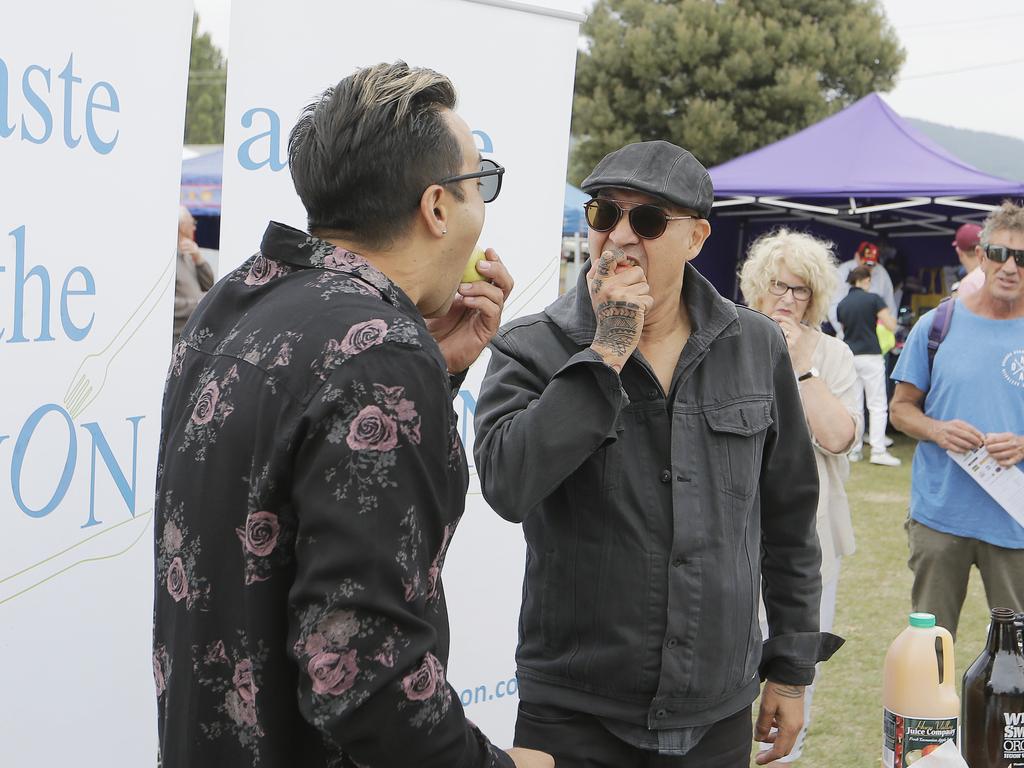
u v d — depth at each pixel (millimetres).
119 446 1990
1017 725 1585
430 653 1110
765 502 1968
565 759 1746
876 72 24203
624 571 1714
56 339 1875
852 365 3154
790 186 9680
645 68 22594
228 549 1130
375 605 1047
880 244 11516
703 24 22328
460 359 1587
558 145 2646
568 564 1752
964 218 10789
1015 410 3373
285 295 1194
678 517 1707
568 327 1777
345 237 1248
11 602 1852
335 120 1209
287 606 1105
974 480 3426
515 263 2617
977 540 3445
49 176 1834
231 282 1290
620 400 1608
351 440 1070
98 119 1896
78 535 1941
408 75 1250
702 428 1760
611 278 1673
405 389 1098
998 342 3404
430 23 2395
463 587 2607
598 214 1744
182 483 1180
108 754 2025
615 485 1722
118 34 1911
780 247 2990
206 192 10375
